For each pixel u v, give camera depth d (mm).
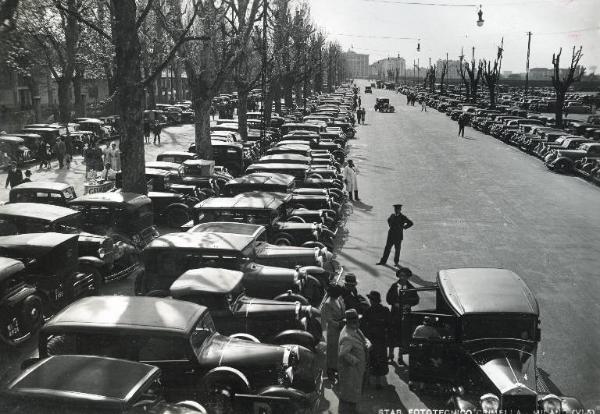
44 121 45531
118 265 14164
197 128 27547
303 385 8461
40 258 11227
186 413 6625
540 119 55531
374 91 152875
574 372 9688
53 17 34812
